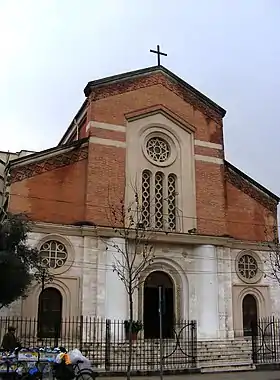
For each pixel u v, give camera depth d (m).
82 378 16.08
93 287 24.72
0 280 19.86
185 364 23.17
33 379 15.67
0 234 20.91
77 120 30.52
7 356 15.82
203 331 26.61
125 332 24.48
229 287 28.03
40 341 23.20
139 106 28.81
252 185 30.89
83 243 25.25
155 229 27.00
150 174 28.34
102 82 28.11
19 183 25.14
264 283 29.36
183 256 27.73
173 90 30.14
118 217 26.27
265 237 30.31
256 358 24.84
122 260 25.41
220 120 31.12
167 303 27.11
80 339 23.59
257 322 28.48
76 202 25.97
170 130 29.47
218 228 28.81
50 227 24.81
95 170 26.58
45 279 23.62
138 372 20.75
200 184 29.22
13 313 23.05
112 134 27.59
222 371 22.56
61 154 26.30
